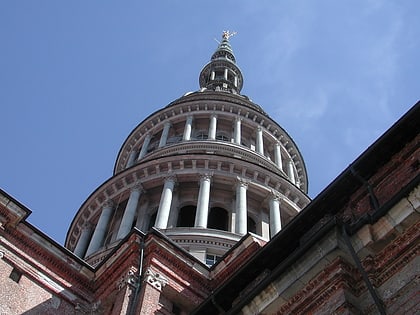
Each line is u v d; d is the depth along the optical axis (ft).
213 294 71.05
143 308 75.36
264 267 71.61
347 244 56.70
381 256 55.88
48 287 80.38
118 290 79.87
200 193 148.77
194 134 187.32
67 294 81.61
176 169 156.97
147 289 78.43
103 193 160.45
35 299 77.82
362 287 55.26
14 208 82.12
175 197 152.87
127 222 143.54
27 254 81.35
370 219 57.47
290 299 59.26
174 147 173.06
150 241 84.69
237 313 63.16
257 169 159.74
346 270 56.39
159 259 83.66
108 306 81.25
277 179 161.38
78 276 84.38
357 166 72.59
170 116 194.18
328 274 57.11
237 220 142.82
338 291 55.06
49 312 77.87
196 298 83.05
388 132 70.03
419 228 54.24
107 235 150.82
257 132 191.52
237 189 153.28
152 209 153.07
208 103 194.18
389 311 51.37
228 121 193.26
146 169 158.30
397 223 55.26
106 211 155.12
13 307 74.69
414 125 69.51
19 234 81.87
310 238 61.77
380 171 72.13
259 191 157.28
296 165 200.23
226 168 158.40
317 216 73.41
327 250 57.41
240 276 71.26
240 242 91.15
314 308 56.29
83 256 148.56
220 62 269.85
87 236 155.94
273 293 60.08
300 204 162.71
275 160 187.32
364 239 56.75
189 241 131.13
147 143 190.29
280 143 196.85
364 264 56.24
